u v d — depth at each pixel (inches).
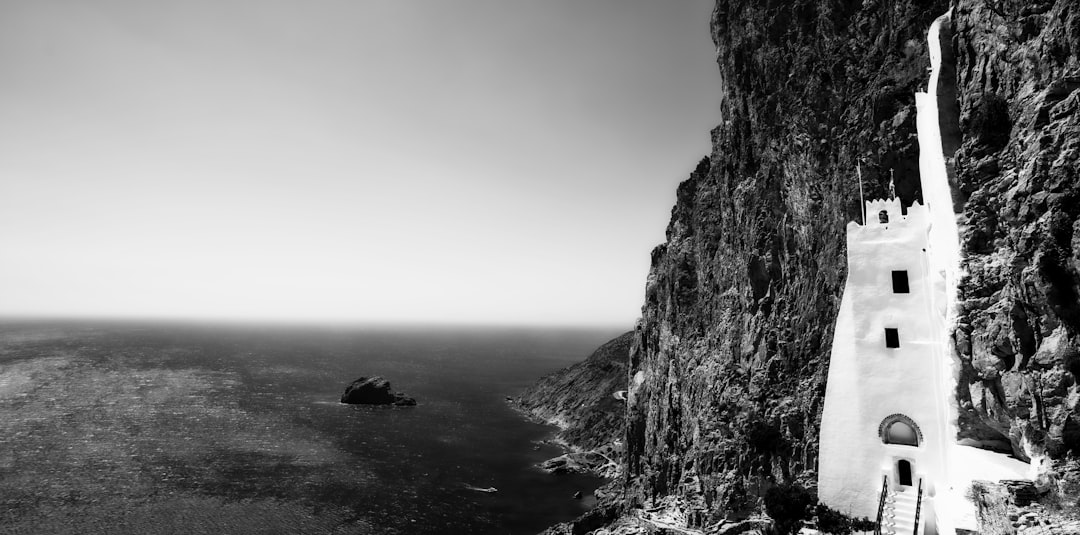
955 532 1187.3
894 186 1700.3
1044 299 1110.4
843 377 1520.7
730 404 1989.4
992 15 1355.8
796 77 2069.4
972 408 1288.1
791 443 1745.8
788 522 1517.0
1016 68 1278.3
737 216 2266.2
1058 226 1099.3
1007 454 1240.2
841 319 1560.0
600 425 4350.4
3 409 4972.9
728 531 1695.4
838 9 1994.3
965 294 1295.5
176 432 4333.2
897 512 1342.3
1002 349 1205.7
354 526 2684.5
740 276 2183.8
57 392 5880.9
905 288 1507.1
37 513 2706.7
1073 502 1008.2
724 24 2504.9
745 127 2309.3
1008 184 1253.1
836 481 1472.7
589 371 5772.6
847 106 1893.5
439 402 6058.1
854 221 1644.9
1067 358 1069.8
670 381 2571.4
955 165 1389.0
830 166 1888.5
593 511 2657.5
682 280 2650.1
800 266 1924.2
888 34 1827.0
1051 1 1237.7
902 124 1700.3
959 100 1455.5
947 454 1341.0
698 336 2450.8
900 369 1457.9
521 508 3004.4
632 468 2947.8
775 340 1927.9
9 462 3467.0
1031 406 1123.9
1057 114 1167.0
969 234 1305.4
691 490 2028.8
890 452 1423.5
